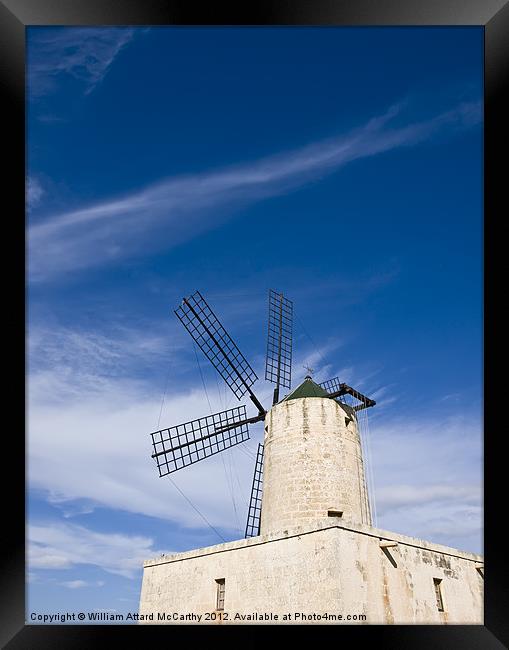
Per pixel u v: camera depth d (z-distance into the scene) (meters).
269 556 20.86
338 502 21.59
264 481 23.14
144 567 25.14
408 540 21.33
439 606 21.45
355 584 19.06
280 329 27.89
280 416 23.25
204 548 23.20
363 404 23.81
